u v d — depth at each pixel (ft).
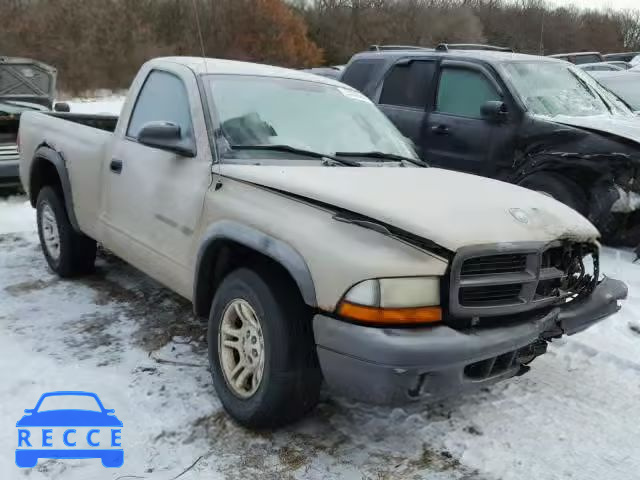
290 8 130.21
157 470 9.52
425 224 9.00
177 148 12.06
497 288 9.46
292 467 9.70
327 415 11.12
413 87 24.61
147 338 13.93
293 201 10.02
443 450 10.30
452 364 8.65
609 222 19.36
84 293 16.57
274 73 14.11
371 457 10.03
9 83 34.24
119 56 94.43
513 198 10.75
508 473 9.80
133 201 13.48
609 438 10.80
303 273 9.11
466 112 22.72
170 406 11.18
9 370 12.22
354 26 136.77
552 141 20.03
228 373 10.68
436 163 23.20
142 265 13.51
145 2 89.92
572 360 13.69
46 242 17.99
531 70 22.61
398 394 8.61
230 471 9.55
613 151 18.83
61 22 98.43
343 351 8.71
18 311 15.21
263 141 12.18
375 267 8.57
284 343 9.53
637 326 15.33
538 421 11.24
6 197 28.02
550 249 10.14
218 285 11.65
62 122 17.67
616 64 43.86
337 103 14.19
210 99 12.43
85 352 13.14
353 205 9.32
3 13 100.73
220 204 10.89
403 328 8.66
